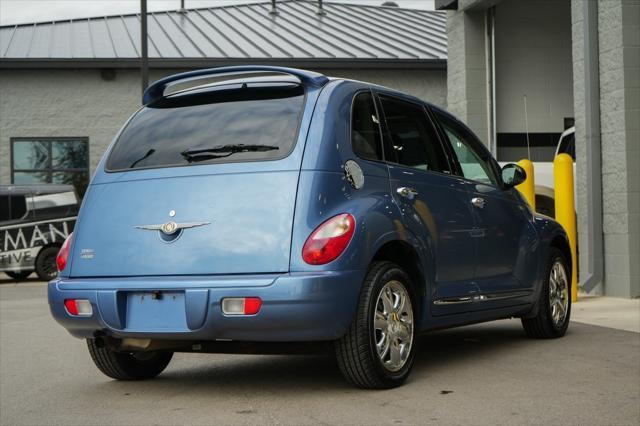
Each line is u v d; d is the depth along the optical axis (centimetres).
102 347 583
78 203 1870
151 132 592
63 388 611
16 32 2748
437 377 599
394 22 3169
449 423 468
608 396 531
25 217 1833
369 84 610
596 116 1152
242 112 570
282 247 518
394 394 544
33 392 598
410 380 589
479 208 678
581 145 1185
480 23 1553
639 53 1110
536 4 1630
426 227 600
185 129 580
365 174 560
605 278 1151
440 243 615
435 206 619
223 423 482
